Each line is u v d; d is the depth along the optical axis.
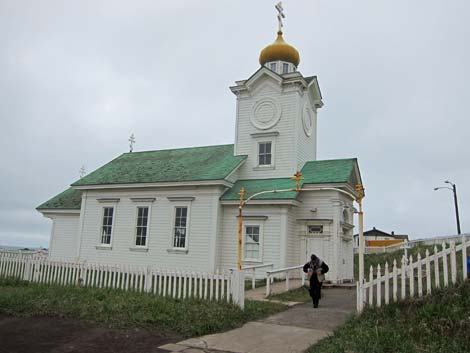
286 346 8.69
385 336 8.16
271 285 19.20
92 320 10.42
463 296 9.28
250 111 26.47
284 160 24.77
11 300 11.98
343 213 24.02
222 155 27.05
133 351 8.27
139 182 25.89
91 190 28.23
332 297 16.16
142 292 13.54
